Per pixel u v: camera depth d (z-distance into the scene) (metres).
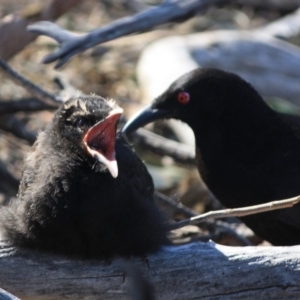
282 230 10.45
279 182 10.38
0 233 8.16
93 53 17.84
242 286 7.91
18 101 13.22
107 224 7.94
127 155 8.52
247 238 12.65
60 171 8.05
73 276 8.03
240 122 10.62
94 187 7.97
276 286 7.88
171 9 12.23
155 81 16.58
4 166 13.16
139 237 8.01
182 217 11.51
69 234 7.95
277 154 10.51
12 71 11.66
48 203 7.93
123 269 7.97
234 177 10.58
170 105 10.95
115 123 8.35
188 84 10.74
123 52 18.11
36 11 12.83
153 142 13.77
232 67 17.20
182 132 15.62
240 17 19.89
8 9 17.86
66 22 18.22
